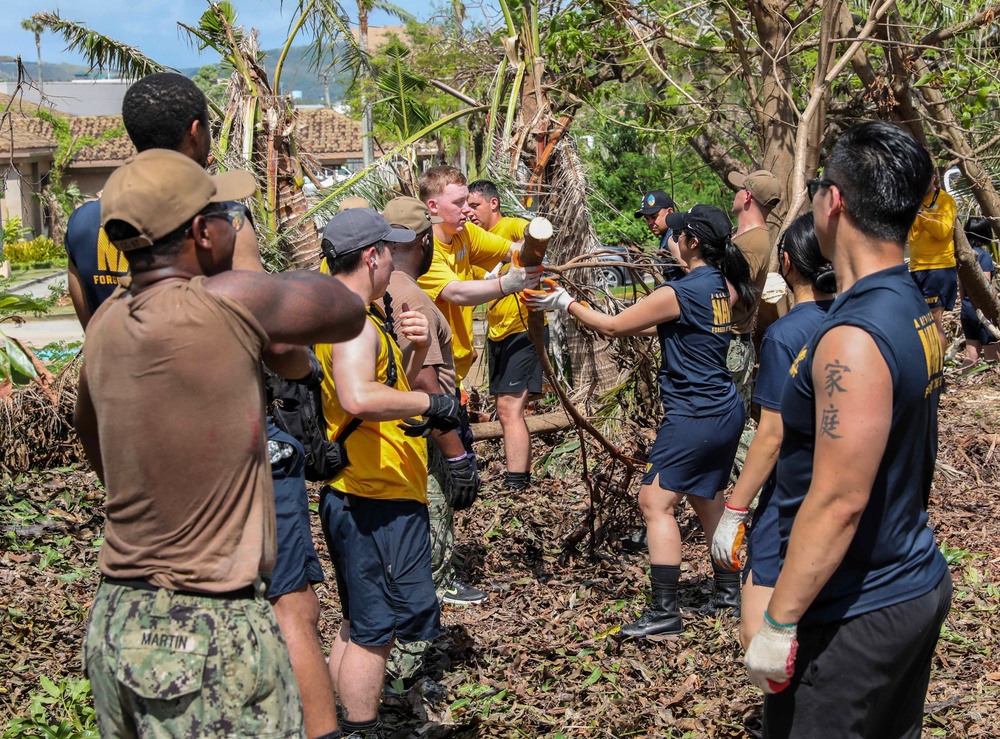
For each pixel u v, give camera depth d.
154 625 2.21
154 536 2.25
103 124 30.38
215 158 7.70
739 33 7.99
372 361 3.41
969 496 6.47
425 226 4.17
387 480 3.54
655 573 4.61
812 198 2.68
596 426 6.19
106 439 2.27
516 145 9.16
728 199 15.01
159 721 2.20
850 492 2.34
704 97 10.69
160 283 2.30
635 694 4.04
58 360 9.95
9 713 3.88
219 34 8.33
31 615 4.85
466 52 13.75
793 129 7.92
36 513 6.36
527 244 4.76
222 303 2.24
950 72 7.53
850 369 2.35
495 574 5.47
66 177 27.03
